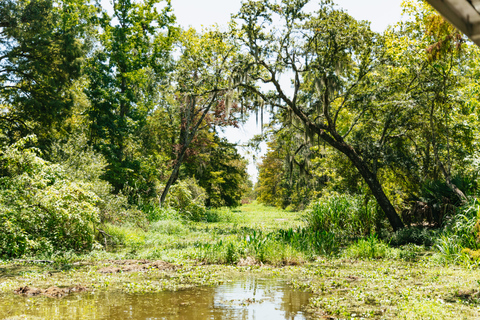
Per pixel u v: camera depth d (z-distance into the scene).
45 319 5.89
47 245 12.34
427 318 5.71
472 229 10.86
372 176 18.33
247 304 6.94
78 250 14.19
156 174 30.33
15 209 11.73
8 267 10.51
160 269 10.74
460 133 18.61
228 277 9.60
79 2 28.33
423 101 17.30
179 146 35.28
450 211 16.03
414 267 10.68
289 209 58.72
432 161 19.20
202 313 6.34
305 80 19.31
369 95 18.58
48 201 11.98
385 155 18.16
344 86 19.72
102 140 27.11
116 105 28.08
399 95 18.11
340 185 21.77
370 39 18.08
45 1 21.84
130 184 27.52
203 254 12.65
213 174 45.72
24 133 22.80
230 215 36.22
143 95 32.81
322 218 18.98
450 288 7.83
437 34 12.60
